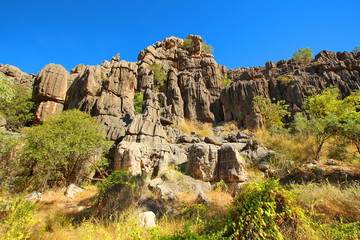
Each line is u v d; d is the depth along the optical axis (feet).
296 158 37.37
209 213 20.59
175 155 45.27
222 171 32.89
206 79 110.63
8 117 66.39
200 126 84.99
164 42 147.02
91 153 42.06
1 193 28.63
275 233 12.91
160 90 103.09
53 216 19.88
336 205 16.72
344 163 31.40
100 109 67.10
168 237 12.91
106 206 20.49
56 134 37.81
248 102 82.79
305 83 82.69
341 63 84.53
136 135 49.47
